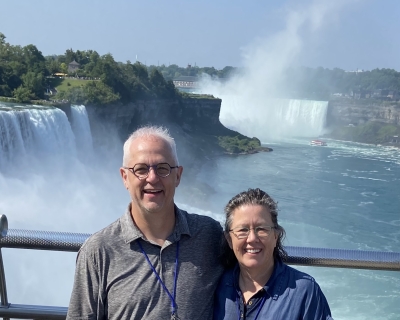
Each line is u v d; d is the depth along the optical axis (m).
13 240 2.46
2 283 2.58
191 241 2.54
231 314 2.44
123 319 2.39
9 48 65.69
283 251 2.55
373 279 20.92
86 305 2.45
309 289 2.41
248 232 2.44
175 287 2.42
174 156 2.54
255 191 2.54
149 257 2.44
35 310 2.61
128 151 2.53
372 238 32.09
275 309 2.38
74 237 2.54
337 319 17.89
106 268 2.44
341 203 41.72
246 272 2.51
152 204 2.42
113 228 2.52
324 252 2.54
